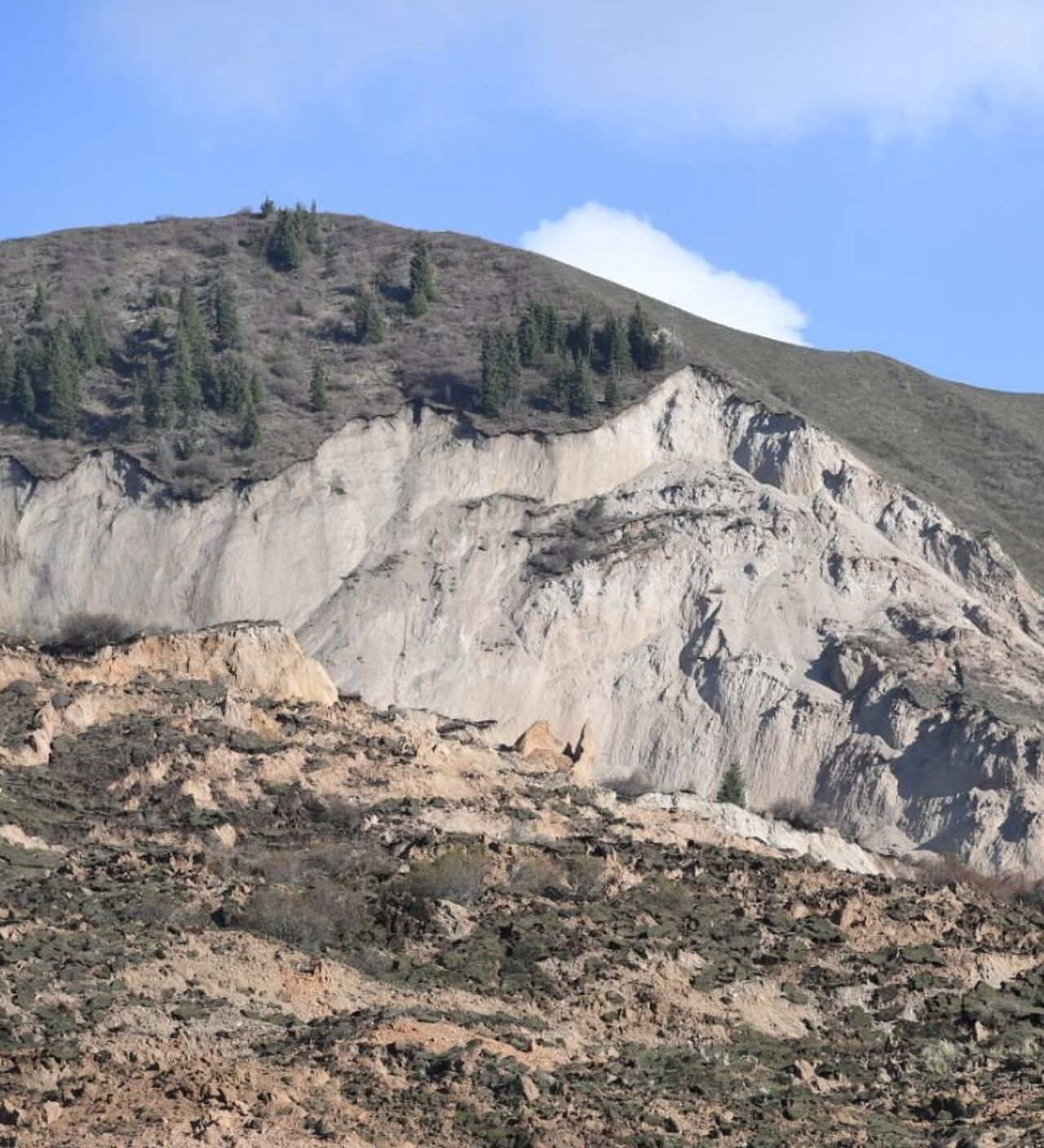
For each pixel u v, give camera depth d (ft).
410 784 261.85
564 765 291.79
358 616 505.25
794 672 489.26
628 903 224.74
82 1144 146.61
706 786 470.39
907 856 365.20
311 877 220.43
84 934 190.19
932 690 477.36
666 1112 170.09
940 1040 200.13
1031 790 445.37
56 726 260.83
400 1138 155.84
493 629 503.20
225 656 286.25
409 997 192.54
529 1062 179.01
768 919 224.53
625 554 515.91
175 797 245.86
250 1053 170.30
